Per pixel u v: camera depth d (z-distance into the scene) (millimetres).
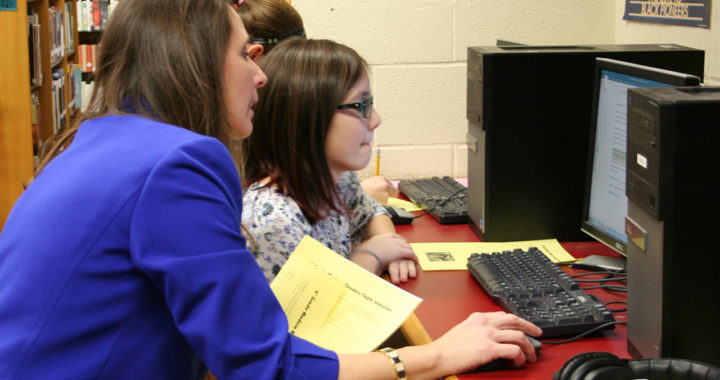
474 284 1546
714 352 1106
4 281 869
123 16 938
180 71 907
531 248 1640
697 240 1077
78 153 907
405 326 1239
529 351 1158
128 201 835
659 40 2334
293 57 1447
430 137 2658
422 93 2625
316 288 1171
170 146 855
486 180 1781
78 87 5371
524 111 1755
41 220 858
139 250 825
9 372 820
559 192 1804
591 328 1276
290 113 1425
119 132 898
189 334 836
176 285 820
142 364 854
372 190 2127
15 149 3805
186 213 835
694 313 1094
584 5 2596
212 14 937
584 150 1785
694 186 1062
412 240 1856
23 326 831
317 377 922
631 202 1182
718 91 1142
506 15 2586
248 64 985
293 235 1366
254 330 862
